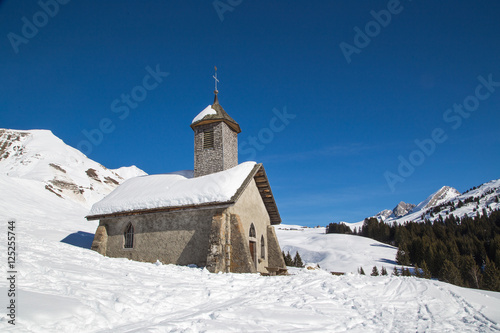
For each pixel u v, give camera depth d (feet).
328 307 33.40
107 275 36.99
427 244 259.80
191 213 63.41
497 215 393.70
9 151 432.66
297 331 25.31
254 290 40.40
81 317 21.95
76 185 300.61
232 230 59.16
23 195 181.37
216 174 70.64
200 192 63.16
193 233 62.03
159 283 38.04
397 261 270.26
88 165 413.59
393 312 33.35
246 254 56.70
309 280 46.62
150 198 68.18
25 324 18.45
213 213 61.36
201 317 26.86
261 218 77.20
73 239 103.09
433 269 216.13
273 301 34.68
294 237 429.38
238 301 34.17
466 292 41.68
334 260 285.64
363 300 37.24
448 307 35.24
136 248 67.10
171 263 62.34
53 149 449.48
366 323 29.17
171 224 64.85
